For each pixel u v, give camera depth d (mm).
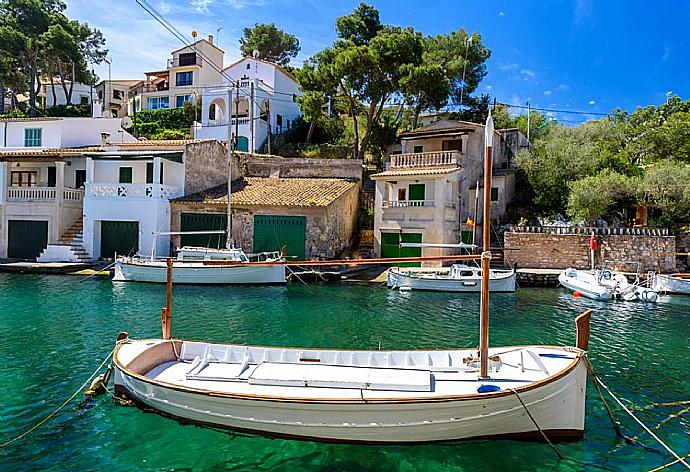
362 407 8258
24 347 13906
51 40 50781
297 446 8508
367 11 40531
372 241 33750
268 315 18938
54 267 27938
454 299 23234
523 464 8039
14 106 55844
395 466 7934
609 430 9336
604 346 15320
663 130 36938
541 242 30188
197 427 9086
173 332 15953
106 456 8156
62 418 9461
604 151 35750
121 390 10289
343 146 42969
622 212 32188
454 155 31344
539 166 35656
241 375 9875
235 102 45438
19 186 33906
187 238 31344
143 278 25750
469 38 44500
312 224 29766
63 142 36062
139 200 30484
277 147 45656
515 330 17062
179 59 55188
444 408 8258
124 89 67125
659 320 19438
